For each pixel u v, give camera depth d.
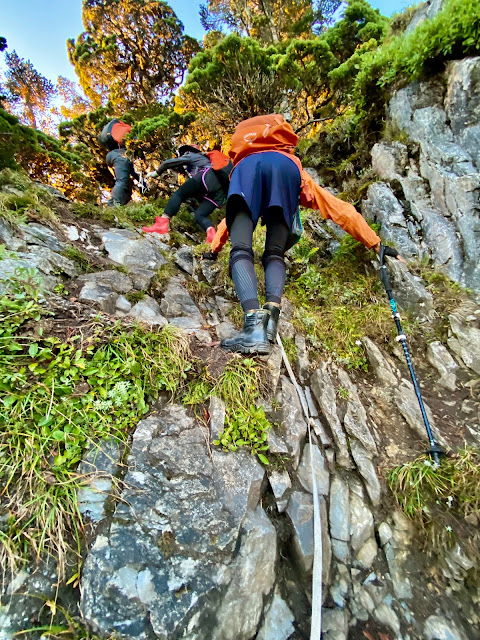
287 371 2.18
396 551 1.52
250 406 1.69
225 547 1.25
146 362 1.65
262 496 1.52
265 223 2.13
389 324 2.60
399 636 1.30
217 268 3.07
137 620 1.07
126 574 1.12
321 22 9.84
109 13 10.62
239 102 5.54
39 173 6.30
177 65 11.54
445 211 3.06
